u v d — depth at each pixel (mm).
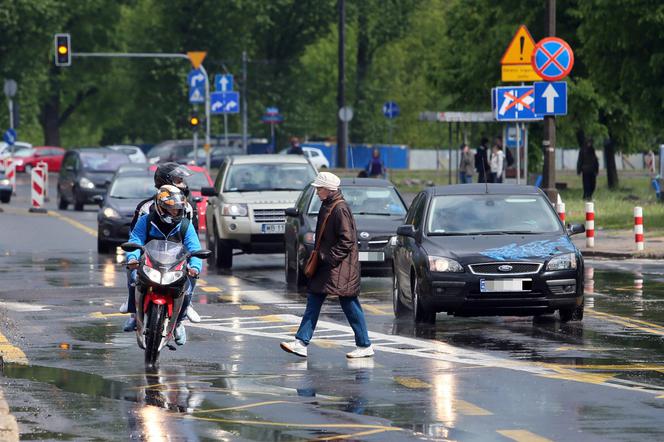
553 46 74625
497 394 30078
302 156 73812
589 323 43688
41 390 30656
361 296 53125
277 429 25969
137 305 35281
